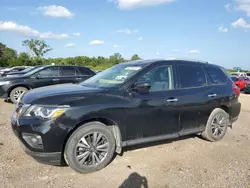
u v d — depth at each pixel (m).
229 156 4.54
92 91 3.89
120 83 4.12
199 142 5.27
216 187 3.40
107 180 3.52
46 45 59.44
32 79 9.42
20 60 55.28
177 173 3.79
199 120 4.97
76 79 10.23
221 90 5.31
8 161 3.98
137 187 3.36
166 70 4.65
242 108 9.98
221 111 5.32
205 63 5.41
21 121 3.46
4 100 10.05
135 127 4.08
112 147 3.90
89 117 3.62
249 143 5.34
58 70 10.03
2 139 4.97
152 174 3.74
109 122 3.92
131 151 4.61
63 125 3.43
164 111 4.36
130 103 3.98
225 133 5.54
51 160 3.49
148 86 4.01
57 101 3.51
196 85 4.96
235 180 3.61
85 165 3.68
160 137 4.42
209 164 4.16
